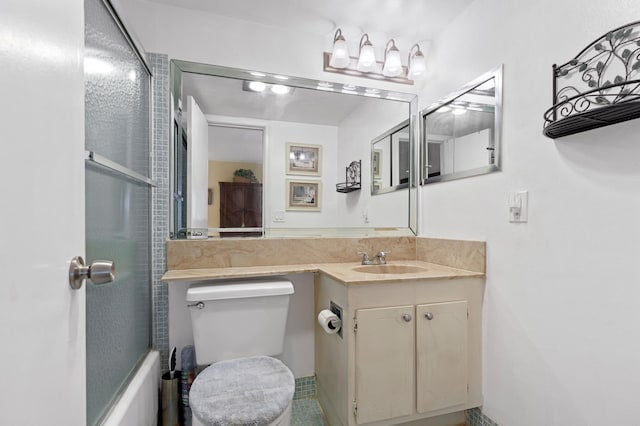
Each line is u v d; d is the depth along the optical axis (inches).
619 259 34.7
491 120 53.5
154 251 57.1
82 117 23.7
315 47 68.1
